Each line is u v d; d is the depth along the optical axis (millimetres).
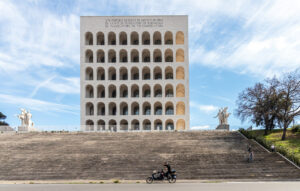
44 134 41781
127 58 69750
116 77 68438
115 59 76125
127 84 68062
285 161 27641
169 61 76250
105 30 70938
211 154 30234
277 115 40125
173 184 21203
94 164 27891
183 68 71500
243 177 24078
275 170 25500
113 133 42031
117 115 67125
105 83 68250
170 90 73688
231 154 30141
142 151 31797
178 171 25688
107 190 18016
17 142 36219
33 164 28062
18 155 30734
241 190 17516
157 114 72500
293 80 40656
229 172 25234
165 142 35750
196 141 36125
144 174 25344
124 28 70938
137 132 42750
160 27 70938
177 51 72812
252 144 34469
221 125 49375
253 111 43375
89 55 73562
